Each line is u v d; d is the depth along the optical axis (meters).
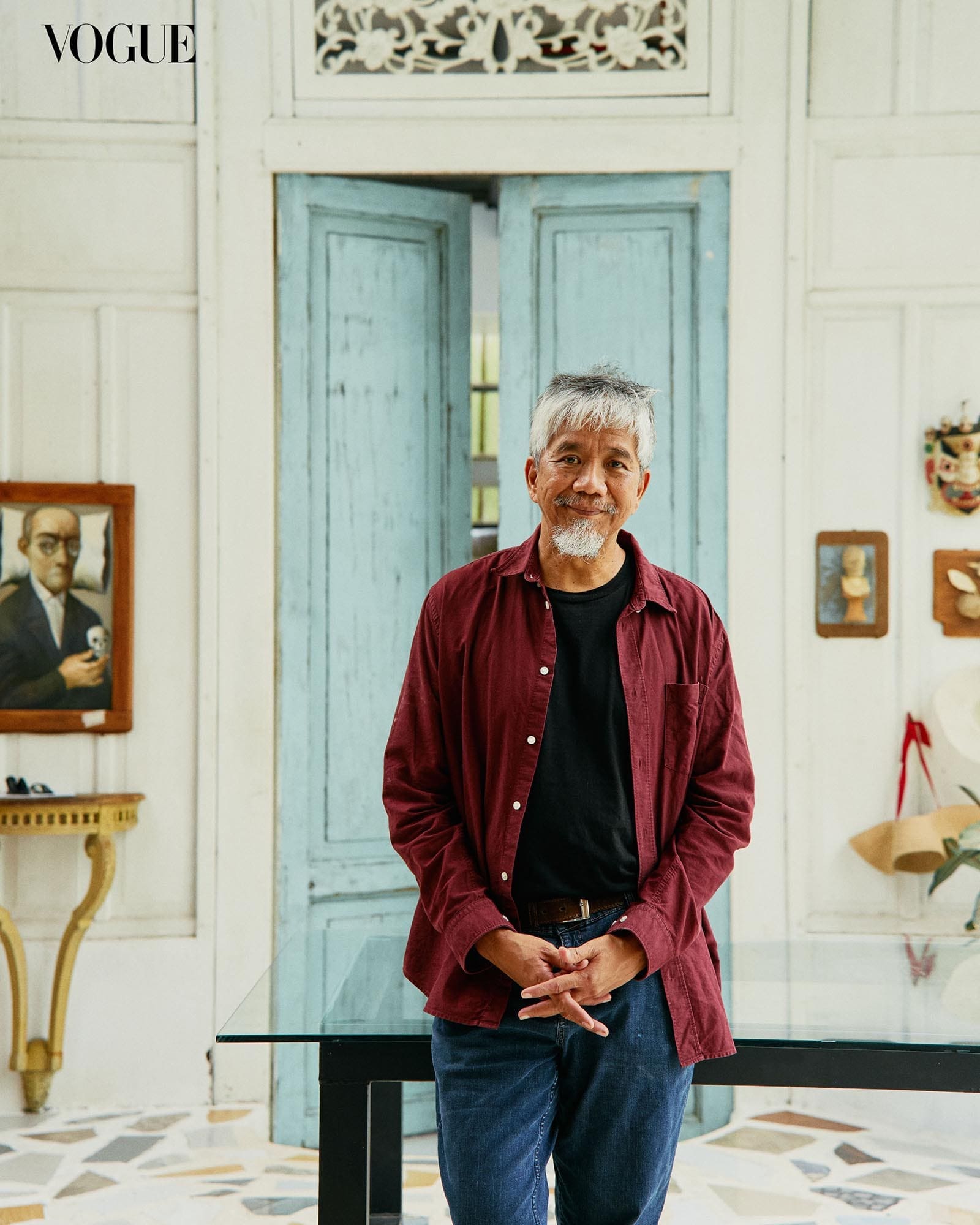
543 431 1.79
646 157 3.80
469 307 4.00
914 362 3.84
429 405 3.95
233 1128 3.65
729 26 3.81
